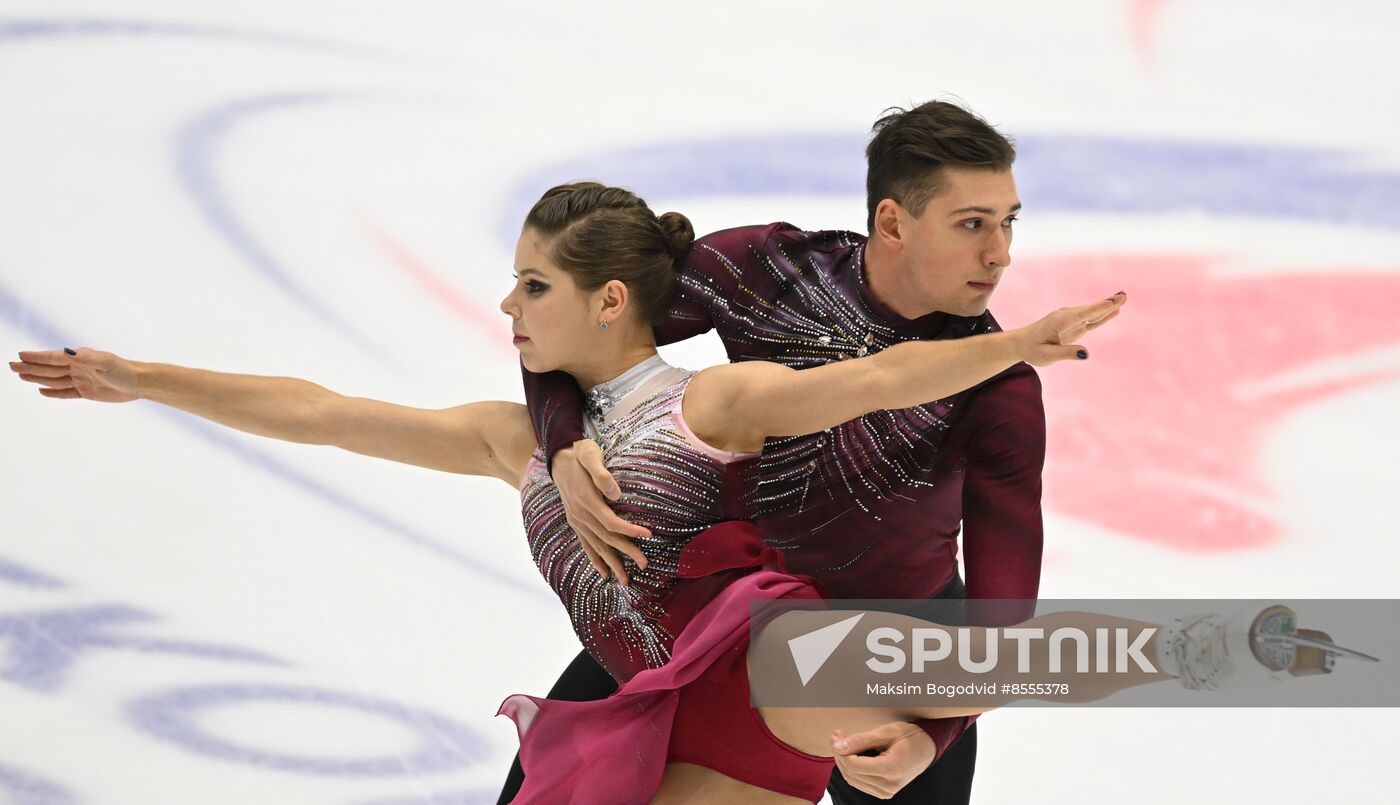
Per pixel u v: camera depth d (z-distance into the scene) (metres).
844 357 12.63
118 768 16.09
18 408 23.53
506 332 25.77
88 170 29.27
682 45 31.88
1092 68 31.17
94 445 22.75
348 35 32.28
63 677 17.80
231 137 30.11
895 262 12.16
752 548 10.03
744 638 9.51
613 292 10.63
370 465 22.73
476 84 31.17
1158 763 16.73
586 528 10.32
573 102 30.70
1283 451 23.22
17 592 19.47
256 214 28.34
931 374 9.34
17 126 30.20
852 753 8.84
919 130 11.82
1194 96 30.56
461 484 22.39
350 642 18.73
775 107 30.33
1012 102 30.47
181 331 25.48
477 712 17.47
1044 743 17.16
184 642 18.59
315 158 29.66
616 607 10.56
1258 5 32.38
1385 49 31.34
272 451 22.88
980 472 12.30
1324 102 30.42
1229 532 21.41
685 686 9.78
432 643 18.78
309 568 20.25
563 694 13.12
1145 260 27.59
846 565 12.95
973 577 12.30
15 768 16.02
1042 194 28.97
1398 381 24.80
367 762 16.44
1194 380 24.81
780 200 28.73
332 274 27.00
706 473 10.27
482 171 29.38
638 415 10.56
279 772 16.14
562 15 32.59
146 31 32.34
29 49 31.91
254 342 25.25
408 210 28.44
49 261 26.98
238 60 31.88
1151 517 21.77
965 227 11.76
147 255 27.28
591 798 9.90
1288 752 16.88
